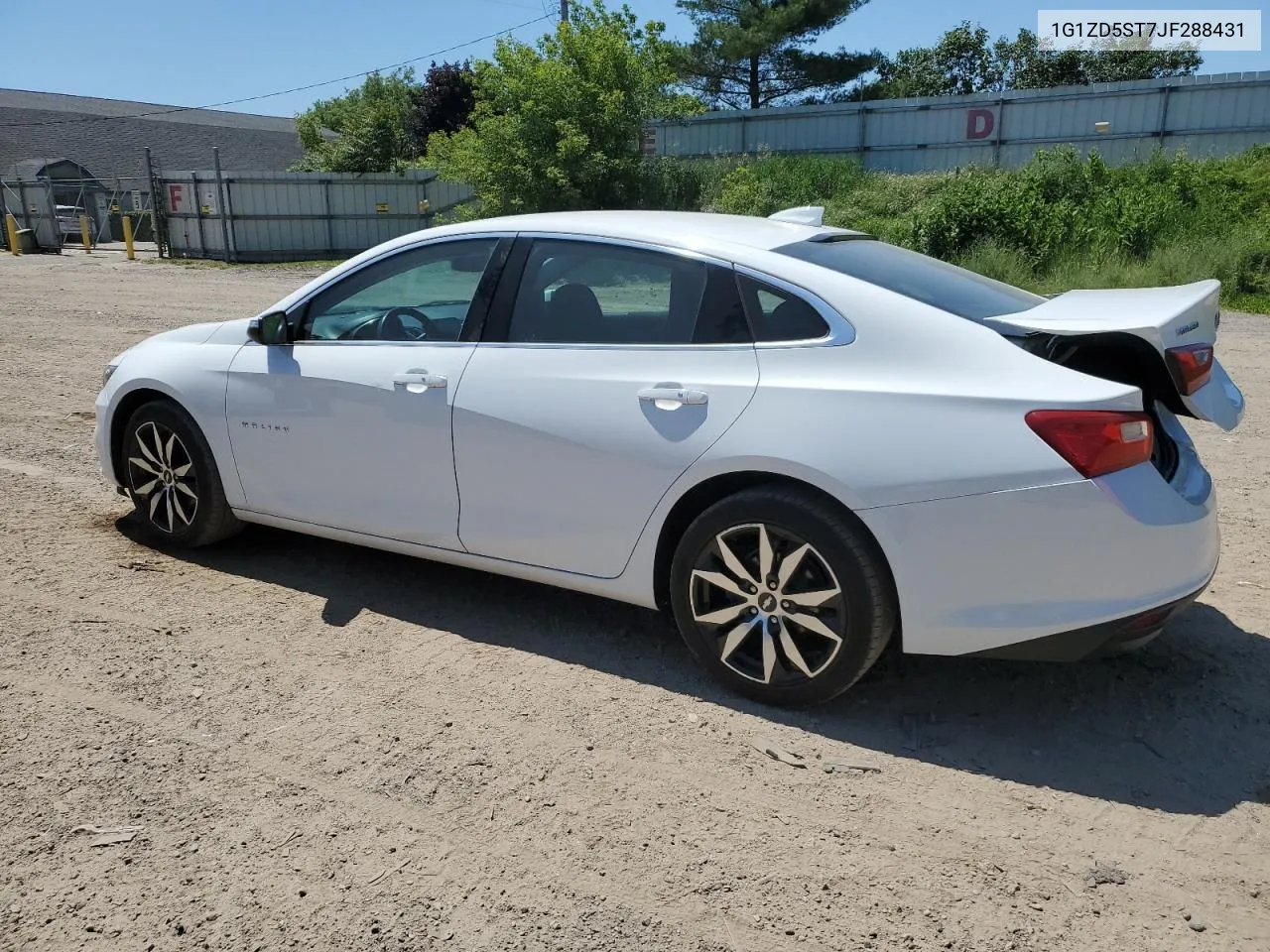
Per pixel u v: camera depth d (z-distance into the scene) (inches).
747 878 100.0
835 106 1267.2
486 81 988.6
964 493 115.5
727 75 1711.4
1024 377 117.4
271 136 2425.0
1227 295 640.4
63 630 152.3
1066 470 112.5
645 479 133.4
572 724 128.5
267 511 172.7
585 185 995.3
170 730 125.2
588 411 137.3
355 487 160.6
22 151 2005.4
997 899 97.3
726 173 1095.6
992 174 1034.7
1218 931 93.0
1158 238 726.5
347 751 121.3
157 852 102.4
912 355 122.3
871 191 1011.9
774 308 131.0
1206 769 120.2
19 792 111.6
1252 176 879.1
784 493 125.2
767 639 129.8
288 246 1117.1
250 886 97.9
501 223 154.9
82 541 190.9
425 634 154.3
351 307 165.2
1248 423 301.7
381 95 1900.8
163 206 1143.0
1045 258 726.5
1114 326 116.2
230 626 155.6
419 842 104.9
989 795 114.5
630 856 103.1
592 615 161.8
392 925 93.0
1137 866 102.4
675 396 131.3
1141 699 136.0
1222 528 205.5
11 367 383.6
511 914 94.6
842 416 121.7
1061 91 1144.8
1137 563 114.0
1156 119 1109.1
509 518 146.2
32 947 89.4
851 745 124.7
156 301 639.8
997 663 146.1
